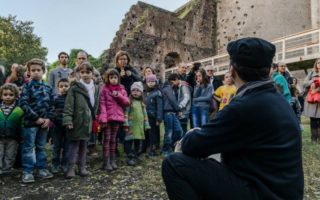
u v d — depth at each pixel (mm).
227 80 5988
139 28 16703
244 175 1719
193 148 1800
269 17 20031
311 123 6781
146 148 5879
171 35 18281
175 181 1819
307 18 20094
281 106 1740
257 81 1809
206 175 1771
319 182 4121
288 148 1683
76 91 4426
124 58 5684
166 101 5672
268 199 1641
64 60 6316
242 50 1832
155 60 17078
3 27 26312
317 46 12727
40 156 4359
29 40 27250
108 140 4719
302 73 16234
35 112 4223
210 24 21125
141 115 5234
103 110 4695
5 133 4309
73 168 4352
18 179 4254
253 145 1705
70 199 3504
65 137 4734
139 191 3752
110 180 4191
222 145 1743
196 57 19578
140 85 5332
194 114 6117
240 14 20641
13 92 4391
